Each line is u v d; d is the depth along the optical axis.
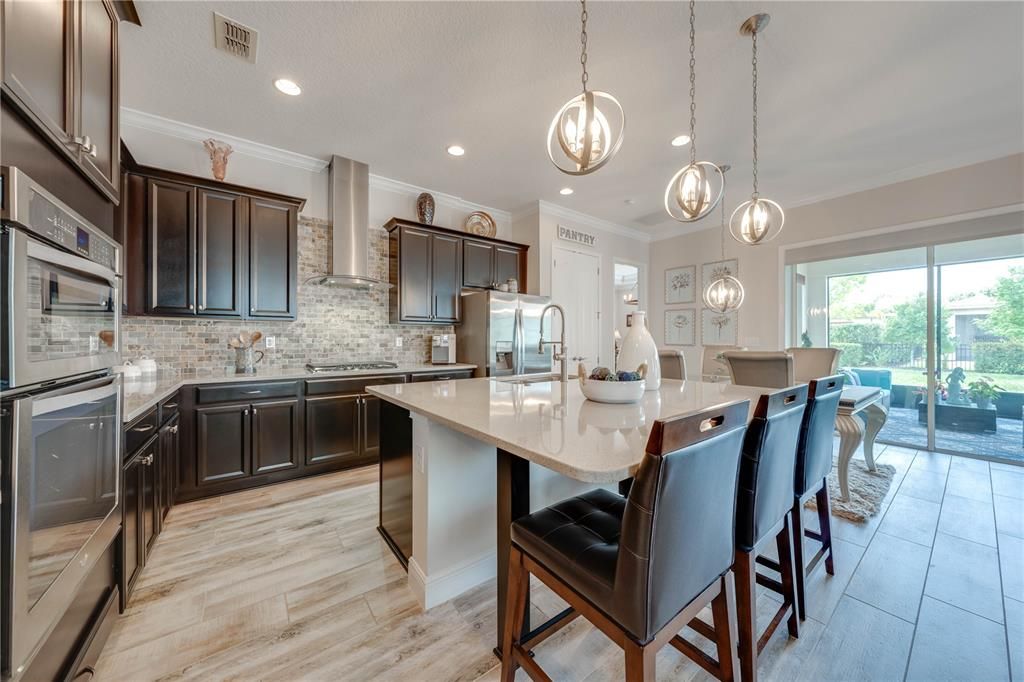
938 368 3.76
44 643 0.93
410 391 2.00
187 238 2.79
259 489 2.85
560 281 4.86
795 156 3.48
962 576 1.82
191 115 2.84
